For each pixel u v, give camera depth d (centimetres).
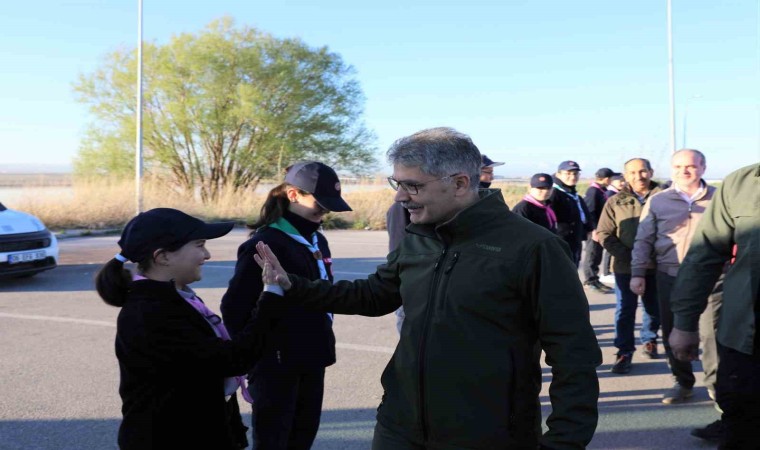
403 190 225
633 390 520
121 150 2686
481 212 218
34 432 422
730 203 294
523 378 212
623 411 472
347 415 460
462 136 223
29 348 628
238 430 255
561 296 206
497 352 209
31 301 870
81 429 427
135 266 230
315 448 404
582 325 206
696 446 407
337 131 2866
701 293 306
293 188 311
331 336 324
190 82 2722
